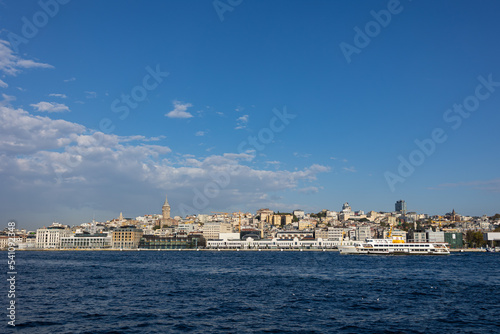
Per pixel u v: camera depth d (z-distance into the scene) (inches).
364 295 4119.1
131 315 3090.6
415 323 2886.3
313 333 2605.8
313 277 5910.4
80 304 3535.9
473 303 3681.1
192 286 4815.5
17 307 3361.2
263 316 3083.2
